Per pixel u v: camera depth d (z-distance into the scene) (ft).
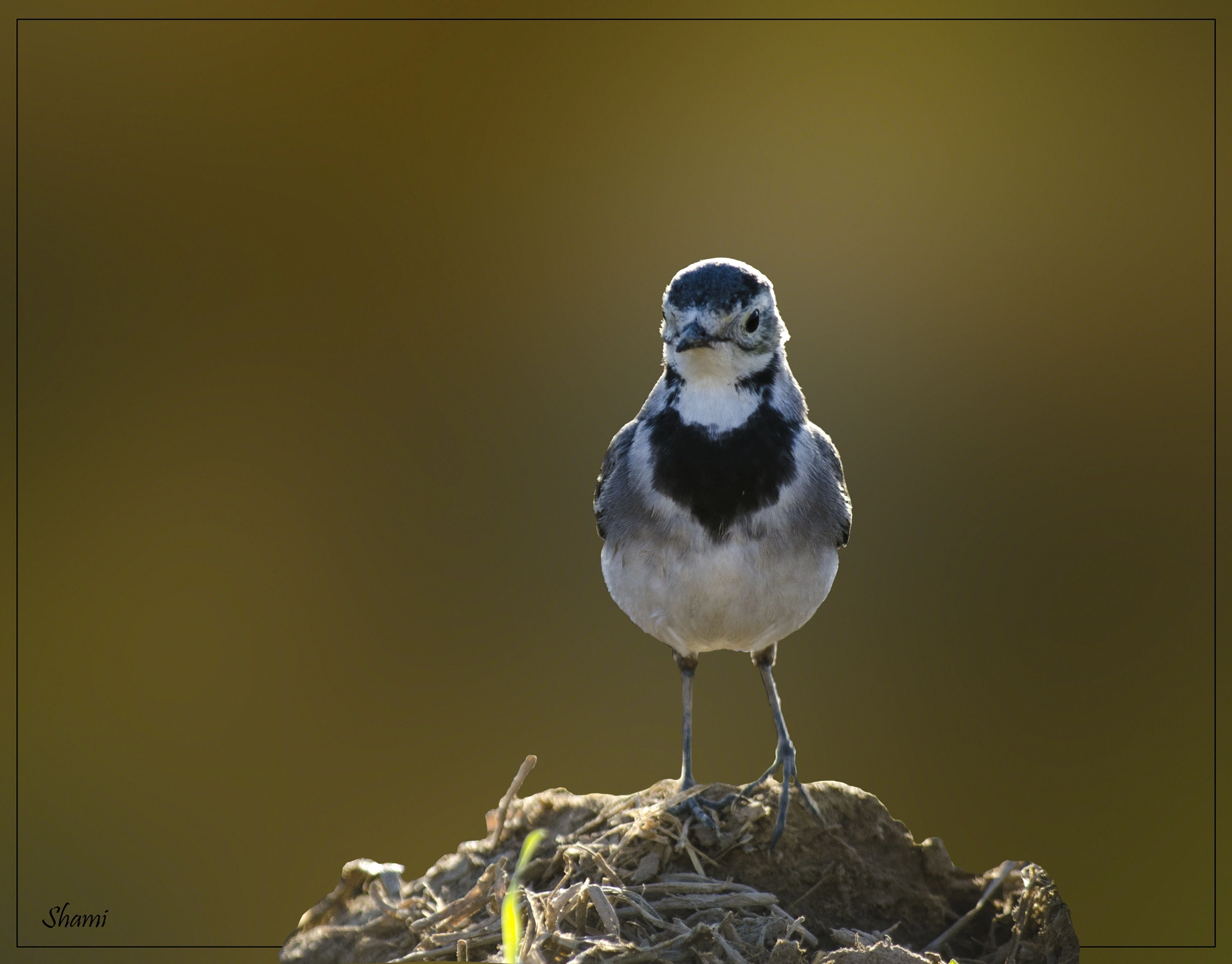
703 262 32.09
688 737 34.30
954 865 33.42
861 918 31.83
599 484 34.53
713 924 29.43
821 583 32.04
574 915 29.27
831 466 32.89
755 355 31.42
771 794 33.81
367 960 31.32
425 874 34.22
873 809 33.71
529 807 35.55
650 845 32.30
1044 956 31.17
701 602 31.27
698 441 31.14
